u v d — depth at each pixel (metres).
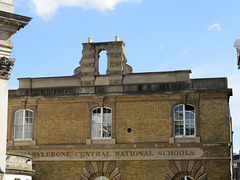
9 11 24.95
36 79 37.94
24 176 30.58
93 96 36.34
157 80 35.88
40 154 36.47
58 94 36.97
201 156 34.00
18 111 37.78
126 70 36.88
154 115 35.31
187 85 35.09
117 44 37.16
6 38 24.72
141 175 34.56
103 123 36.19
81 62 37.62
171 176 34.12
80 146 35.84
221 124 34.31
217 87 34.69
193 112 34.97
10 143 37.09
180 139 34.62
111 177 35.00
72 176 35.62
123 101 36.00
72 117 36.62
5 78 24.44
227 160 33.62
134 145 35.00
